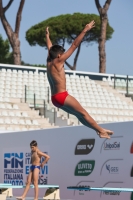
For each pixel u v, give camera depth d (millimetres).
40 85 75438
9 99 67125
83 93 76312
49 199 39281
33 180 36781
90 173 40188
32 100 68125
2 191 42625
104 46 92062
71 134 42031
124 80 81188
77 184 41094
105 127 39500
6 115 62344
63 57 18031
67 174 42031
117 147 38312
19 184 45312
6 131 50344
